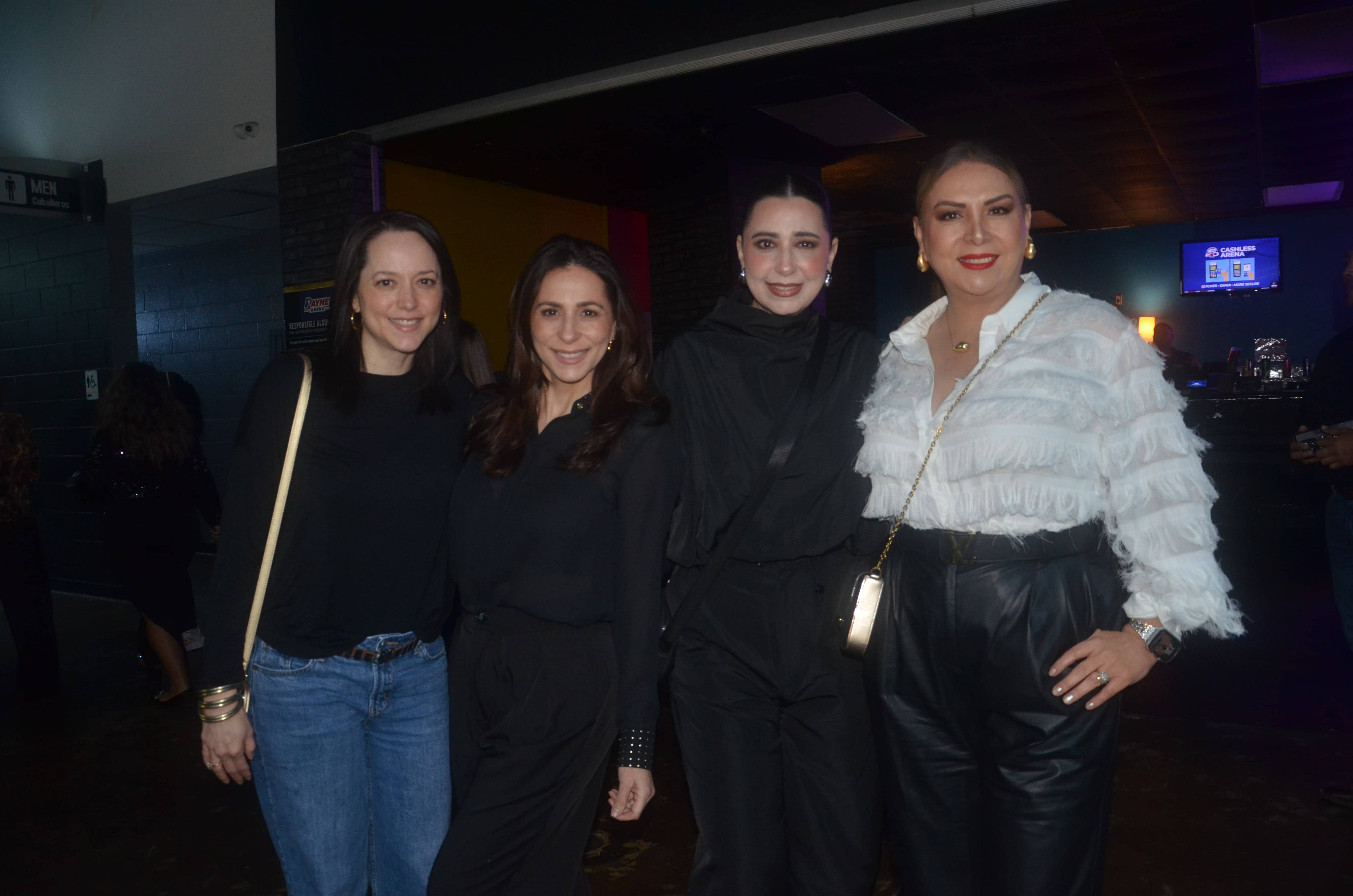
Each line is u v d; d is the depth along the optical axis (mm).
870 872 1819
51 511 6945
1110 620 1489
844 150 7062
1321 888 2383
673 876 2578
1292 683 3996
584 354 1665
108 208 6535
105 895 2607
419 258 1697
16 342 7047
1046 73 5438
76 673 4871
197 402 4895
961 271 1545
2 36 6961
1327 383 2764
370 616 1682
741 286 1964
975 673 1502
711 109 5199
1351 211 10531
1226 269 10977
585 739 1653
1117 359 1445
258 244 8430
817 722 1777
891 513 1590
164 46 6203
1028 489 1425
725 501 1840
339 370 1675
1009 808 1476
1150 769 3160
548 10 4844
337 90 5559
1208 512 1396
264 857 2818
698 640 1824
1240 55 5199
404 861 1758
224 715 1615
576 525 1631
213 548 8477
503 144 5551
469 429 1742
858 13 4117
